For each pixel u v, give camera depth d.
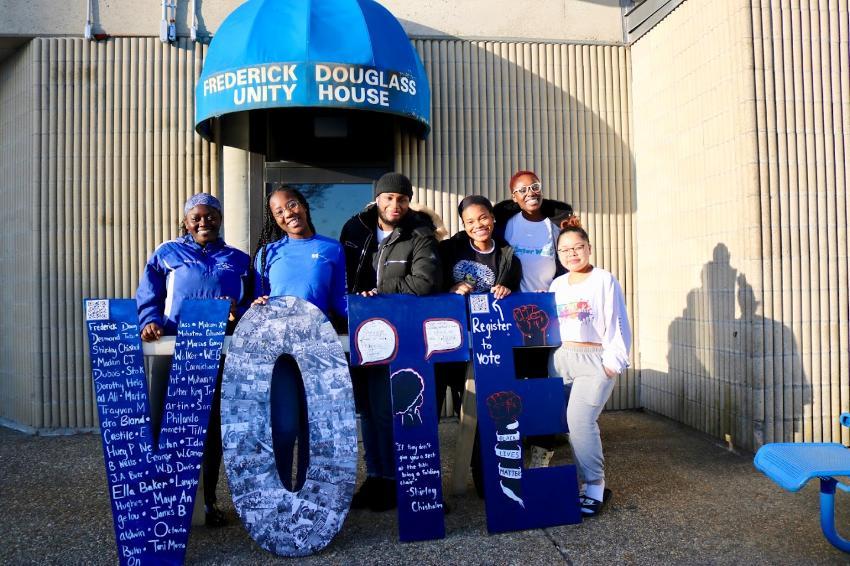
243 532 2.95
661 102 5.05
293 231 3.14
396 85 4.34
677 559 2.64
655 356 5.21
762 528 2.94
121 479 2.58
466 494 3.43
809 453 2.65
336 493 2.74
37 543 2.84
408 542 2.81
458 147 5.32
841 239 4.09
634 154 5.52
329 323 2.88
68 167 4.99
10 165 5.36
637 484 3.54
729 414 4.25
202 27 5.12
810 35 4.12
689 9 4.63
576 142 5.47
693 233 4.64
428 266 3.06
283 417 2.99
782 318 4.02
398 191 3.14
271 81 4.17
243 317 2.82
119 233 5.04
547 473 3.00
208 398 2.75
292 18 4.31
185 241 3.15
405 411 2.92
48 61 5.00
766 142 4.04
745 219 4.06
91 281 5.00
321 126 5.18
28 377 5.08
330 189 5.26
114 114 5.04
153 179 5.07
